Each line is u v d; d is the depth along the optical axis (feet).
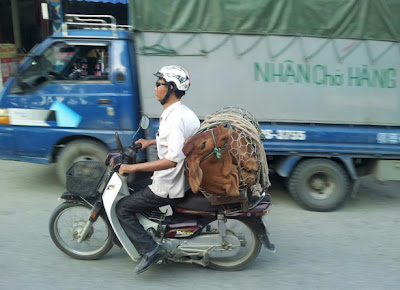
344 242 13.44
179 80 9.84
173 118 9.86
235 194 9.78
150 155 15.38
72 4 31.96
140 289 10.37
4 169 19.98
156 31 14.92
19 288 10.23
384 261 12.15
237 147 9.82
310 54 15.03
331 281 10.99
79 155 16.03
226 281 10.89
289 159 15.74
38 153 16.05
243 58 15.05
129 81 15.39
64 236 11.77
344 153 15.58
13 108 15.83
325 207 16.01
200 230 10.88
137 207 10.48
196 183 9.32
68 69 15.71
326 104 15.31
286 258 12.28
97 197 10.99
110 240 11.47
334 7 14.79
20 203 15.88
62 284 10.48
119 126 15.57
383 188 19.48
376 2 14.79
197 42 14.98
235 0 14.74
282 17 14.84
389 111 15.40
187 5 14.75
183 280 10.89
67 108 15.56
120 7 32.37
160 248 10.58
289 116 15.37
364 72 15.16
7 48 30.17
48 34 35.60
